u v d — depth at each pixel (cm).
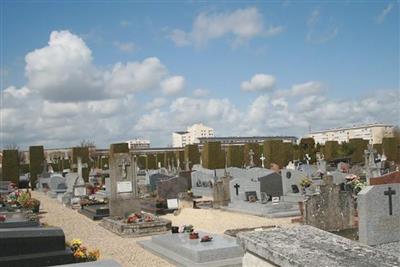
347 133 14162
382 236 1096
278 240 465
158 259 1202
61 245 941
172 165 5916
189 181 3397
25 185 4931
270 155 4978
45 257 909
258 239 474
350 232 1452
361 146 5334
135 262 1177
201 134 16712
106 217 1967
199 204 2492
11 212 1866
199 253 1082
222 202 2344
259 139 15125
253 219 1950
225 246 1130
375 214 1091
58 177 3788
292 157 5647
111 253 1300
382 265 365
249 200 2256
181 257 1148
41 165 4984
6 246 888
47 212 2420
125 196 1956
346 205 1577
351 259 386
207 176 3331
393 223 1112
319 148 6209
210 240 1212
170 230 1675
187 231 1450
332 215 1552
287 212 2034
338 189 1575
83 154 5338
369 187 1105
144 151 8838
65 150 8725
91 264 744
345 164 4297
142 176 3838
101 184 3959
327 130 15188
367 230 1084
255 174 3189
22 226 1293
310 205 1526
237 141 14850
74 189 2917
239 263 1070
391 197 1111
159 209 2244
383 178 1948
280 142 5012
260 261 468
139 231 1622
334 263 377
